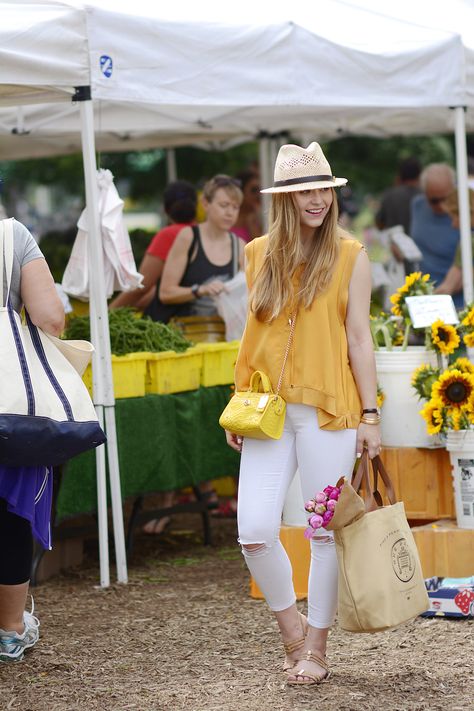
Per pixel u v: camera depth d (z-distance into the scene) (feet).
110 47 32.78
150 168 100.27
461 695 23.36
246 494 23.88
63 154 59.67
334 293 23.44
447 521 32.45
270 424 23.20
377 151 105.40
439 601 29.43
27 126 49.08
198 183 98.94
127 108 48.93
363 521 22.82
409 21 39.24
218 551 40.24
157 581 35.68
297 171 23.12
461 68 38.91
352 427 23.57
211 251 43.24
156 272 44.68
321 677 24.38
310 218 23.26
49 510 25.80
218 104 35.12
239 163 97.71
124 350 36.73
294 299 23.58
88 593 34.30
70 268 35.29
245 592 33.81
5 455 23.73
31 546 26.78
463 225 40.70
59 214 114.52
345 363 23.67
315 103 36.78
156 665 26.61
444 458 32.55
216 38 34.83
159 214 106.42
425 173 54.65
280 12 37.65
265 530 23.68
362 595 22.59
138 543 41.83
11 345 24.06
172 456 38.11
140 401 36.52
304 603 31.89
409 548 23.25
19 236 24.81
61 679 25.62
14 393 23.67
